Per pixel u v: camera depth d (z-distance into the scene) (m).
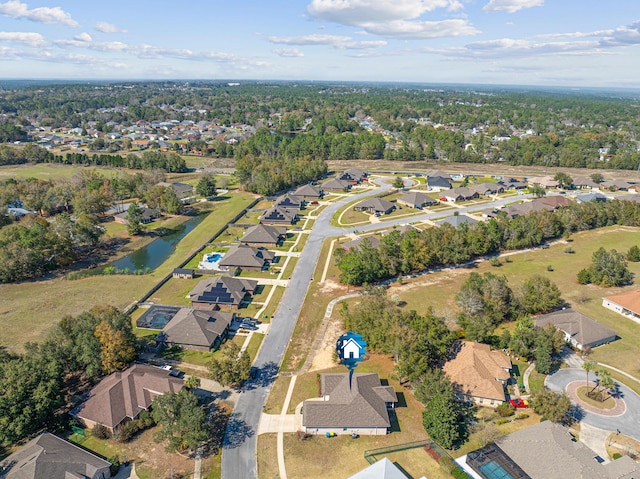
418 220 158.12
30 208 158.00
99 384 67.94
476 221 149.12
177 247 134.12
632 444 60.16
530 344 77.94
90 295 100.56
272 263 120.31
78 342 69.19
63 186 169.75
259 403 67.81
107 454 57.69
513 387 71.81
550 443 55.88
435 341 72.88
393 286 107.00
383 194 195.00
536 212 145.75
